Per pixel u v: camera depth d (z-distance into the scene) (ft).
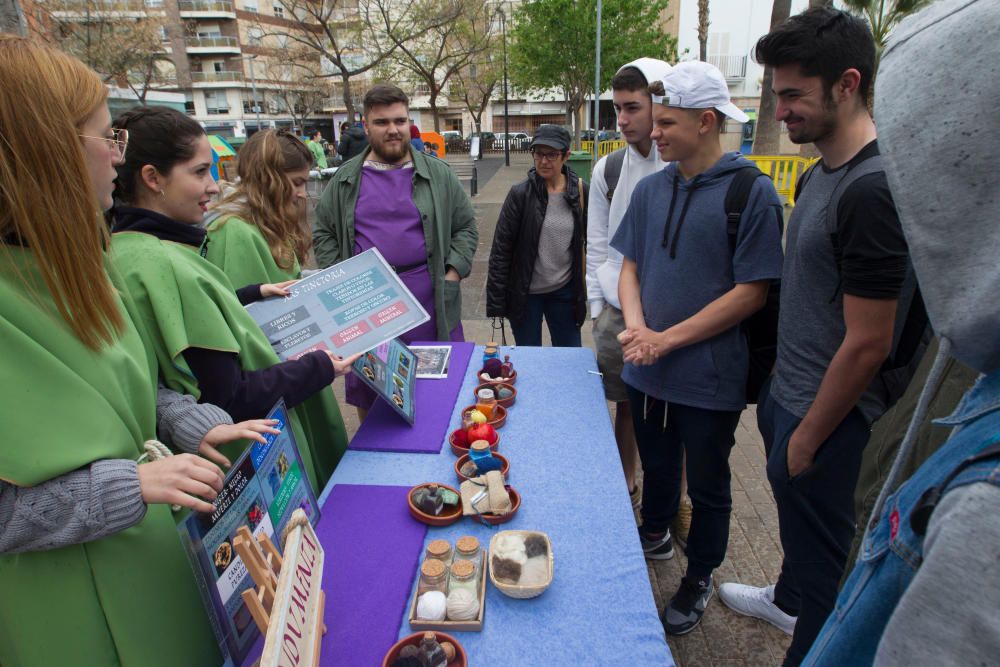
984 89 1.51
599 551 4.25
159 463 3.14
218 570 3.18
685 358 6.20
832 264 4.70
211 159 4.96
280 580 2.80
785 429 5.22
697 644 6.75
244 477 3.59
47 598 3.12
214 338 4.38
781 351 5.31
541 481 5.07
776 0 34.55
